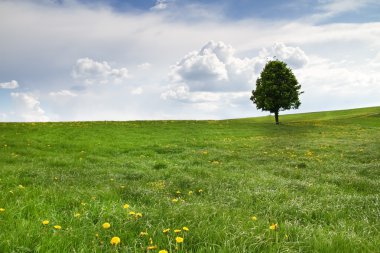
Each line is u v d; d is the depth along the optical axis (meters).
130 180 14.52
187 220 6.68
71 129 43.44
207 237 5.70
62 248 5.14
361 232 6.90
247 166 19.52
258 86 69.25
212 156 24.34
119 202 8.83
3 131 38.75
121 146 31.12
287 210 8.80
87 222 6.61
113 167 18.95
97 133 40.66
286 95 65.06
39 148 29.09
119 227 6.27
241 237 5.63
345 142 35.12
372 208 8.96
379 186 13.31
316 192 12.10
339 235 6.09
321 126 61.50
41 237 5.41
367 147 29.45
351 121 74.44
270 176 15.69
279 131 51.59
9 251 4.93
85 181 13.34
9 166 17.28
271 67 66.94
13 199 8.57
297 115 106.25
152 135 41.84
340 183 14.20
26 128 42.50
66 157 23.59
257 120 97.94
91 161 22.31
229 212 8.08
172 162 22.02
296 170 17.53
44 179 13.20
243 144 33.81
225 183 13.33
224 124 61.81
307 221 8.07
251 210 8.96
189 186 13.02
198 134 44.88
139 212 7.41
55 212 7.33
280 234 6.24
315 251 5.34
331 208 9.00
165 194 11.21
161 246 5.38
